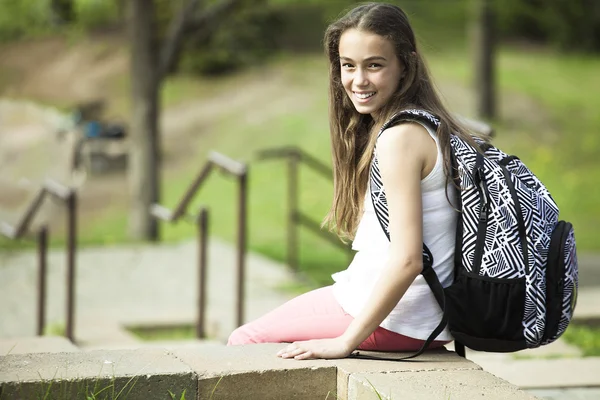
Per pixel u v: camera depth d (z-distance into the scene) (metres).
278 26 27.38
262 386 3.76
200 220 8.80
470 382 3.64
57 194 8.36
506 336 3.77
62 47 28.98
